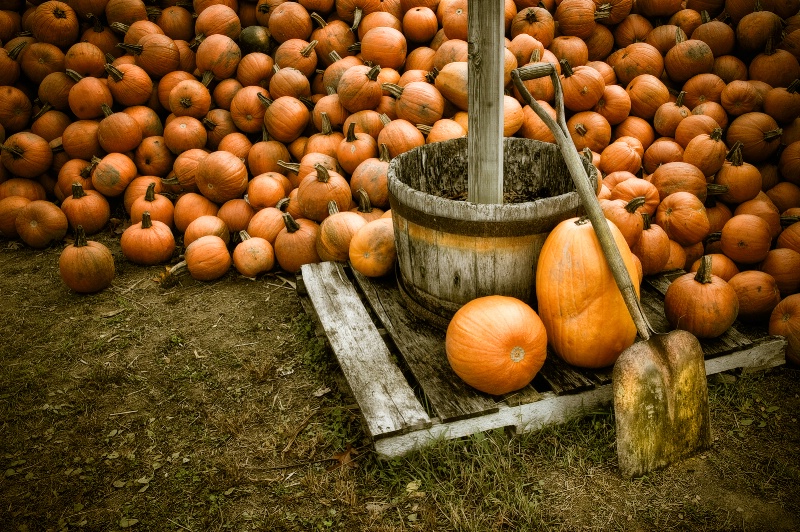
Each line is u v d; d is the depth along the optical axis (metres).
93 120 5.43
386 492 2.56
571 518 2.39
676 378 2.53
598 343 2.70
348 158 4.60
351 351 3.09
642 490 2.49
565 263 2.67
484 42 2.69
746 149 4.54
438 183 3.68
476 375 2.64
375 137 4.79
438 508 2.47
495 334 2.60
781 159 4.54
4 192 5.23
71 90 5.31
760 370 3.12
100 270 4.21
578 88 4.71
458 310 2.88
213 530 2.46
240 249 4.36
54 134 5.48
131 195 5.12
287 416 3.06
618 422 2.48
